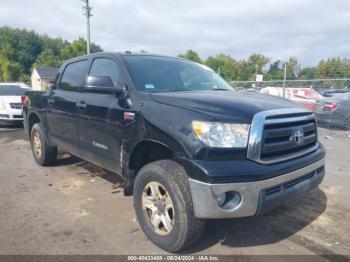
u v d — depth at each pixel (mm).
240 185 2707
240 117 2838
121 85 3812
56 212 4027
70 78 5000
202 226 2971
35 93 5984
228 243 3340
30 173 5621
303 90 12484
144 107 3350
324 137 9609
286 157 3055
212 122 2795
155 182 3166
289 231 3611
